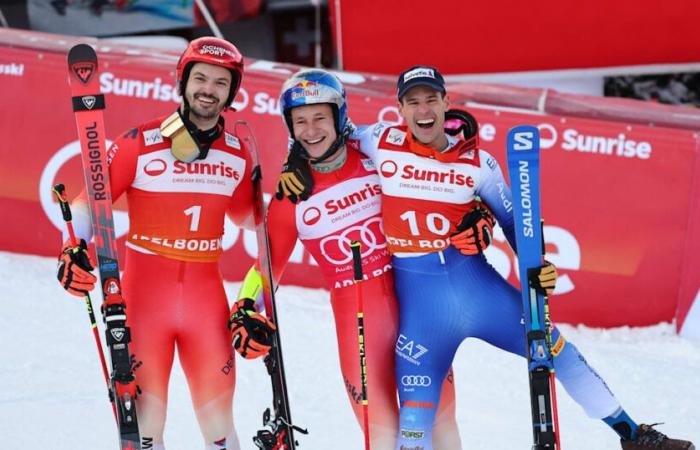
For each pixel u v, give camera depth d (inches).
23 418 684.7
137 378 545.0
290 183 552.1
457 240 540.1
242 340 538.6
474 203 561.3
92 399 725.3
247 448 663.8
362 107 970.1
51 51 1005.2
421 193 549.3
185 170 551.5
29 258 1017.5
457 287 550.6
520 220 537.3
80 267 529.7
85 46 537.3
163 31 1349.7
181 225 552.1
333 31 1210.0
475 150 557.9
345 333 563.5
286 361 827.4
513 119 957.2
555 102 950.4
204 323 557.3
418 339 548.4
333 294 571.2
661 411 773.3
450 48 1150.3
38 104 1007.0
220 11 1283.2
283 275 1006.4
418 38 1151.0
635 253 948.0
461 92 967.0
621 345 920.9
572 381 558.3
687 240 936.3
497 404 772.0
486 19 1131.9
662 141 933.8
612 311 959.0
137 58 992.9
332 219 559.2
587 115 947.3
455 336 553.6
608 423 568.1
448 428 574.6
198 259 559.2
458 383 808.3
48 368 778.2
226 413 563.8
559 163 954.1
